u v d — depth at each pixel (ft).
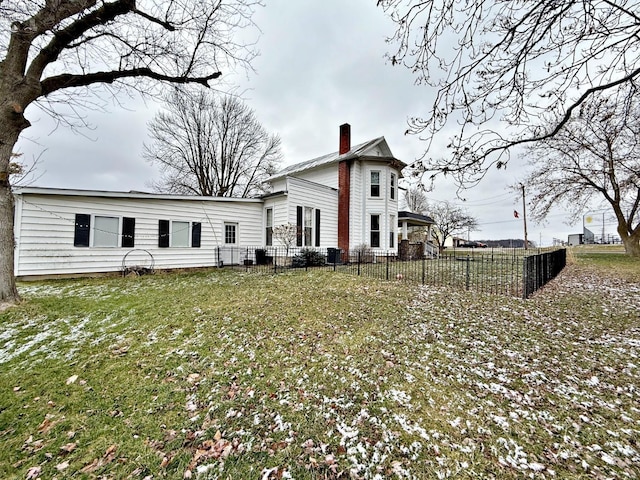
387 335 15.17
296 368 12.10
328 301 21.26
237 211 44.16
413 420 8.87
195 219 39.83
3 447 8.29
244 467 7.39
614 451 7.51
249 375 11.62
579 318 17.65
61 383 11.33
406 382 10.89
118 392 10.73
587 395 9.96
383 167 53.21
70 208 30.71
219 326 16.53
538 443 7.85
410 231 90.17
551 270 31.65
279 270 37.01
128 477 7.23
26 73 19.88
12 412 9.72
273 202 44.93
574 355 12.87
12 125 19.24
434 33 10.06
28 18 18.39
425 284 27.66
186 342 14.58
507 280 29.99
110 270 33.04
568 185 51.39
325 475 7.09
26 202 28.48
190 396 10.40
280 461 7.54
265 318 17.75
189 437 8.50
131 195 34.14
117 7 20.43
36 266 28.86
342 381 11.07
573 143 38.60
